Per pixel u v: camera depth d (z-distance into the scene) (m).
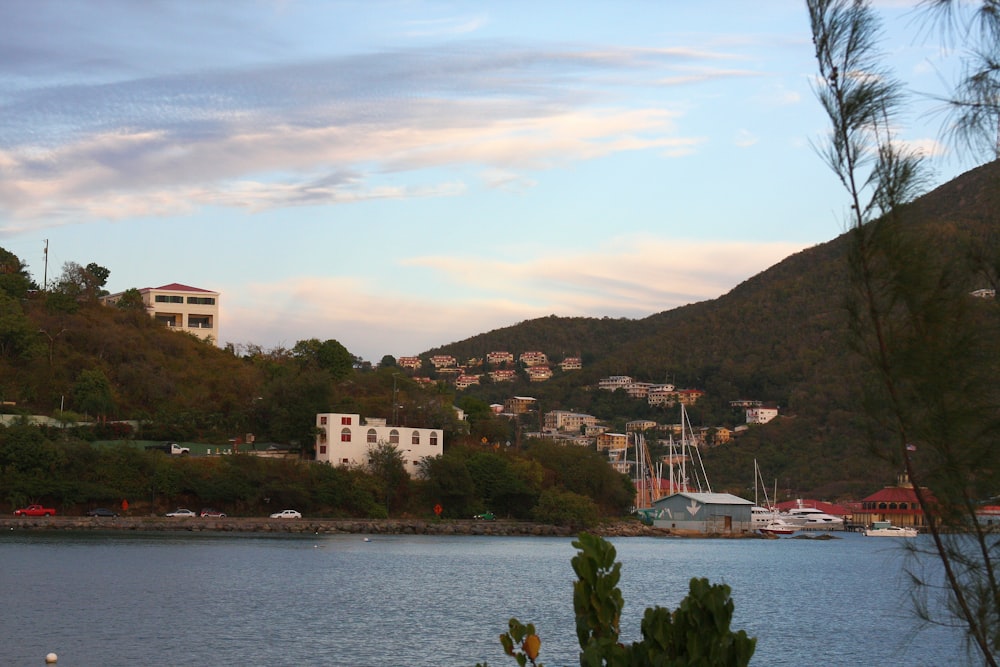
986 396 16.92
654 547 165.50
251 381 195.88
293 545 132.50
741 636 17.02
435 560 120.19
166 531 143.88
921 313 17.11
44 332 184.62
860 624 76.94
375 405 197.50
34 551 109.75
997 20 16.19
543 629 68.62
